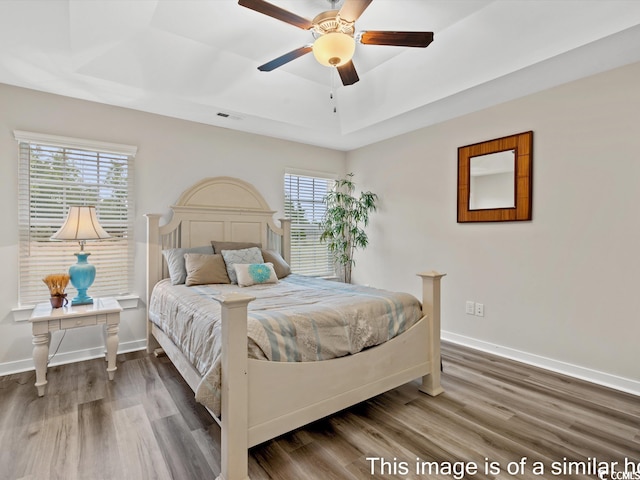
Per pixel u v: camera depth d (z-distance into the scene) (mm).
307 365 1825
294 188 4559
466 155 3477
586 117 2668
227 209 3797
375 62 3059
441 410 2236
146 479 1585
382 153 4457
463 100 3131
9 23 2104
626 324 2496
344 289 2828
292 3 2268
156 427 2006
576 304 2744
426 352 2467
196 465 1682
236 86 3131
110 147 3197
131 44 2520
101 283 3195
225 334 1552
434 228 3836
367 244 4691
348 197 4574
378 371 2170
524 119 3035
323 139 4410
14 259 2818
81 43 2354
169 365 2967
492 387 2570
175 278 3102
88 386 2543
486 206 3322
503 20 2307
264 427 1665
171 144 3566
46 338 2428
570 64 2465
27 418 2094
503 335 3225
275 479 1594
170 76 2846
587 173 2670
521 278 3084
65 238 2568
